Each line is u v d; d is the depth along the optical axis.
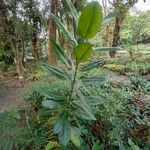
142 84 4.89
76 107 1.69
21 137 2.04
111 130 2.71
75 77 1.59
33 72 11.53
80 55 1.43
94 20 1.32
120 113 3.06
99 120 2.79
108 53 12.66
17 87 8.33
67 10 12.38
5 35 12.02
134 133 2.77
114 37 14.60
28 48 14.68
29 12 12.59
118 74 8.42
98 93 3.58
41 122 2.62
